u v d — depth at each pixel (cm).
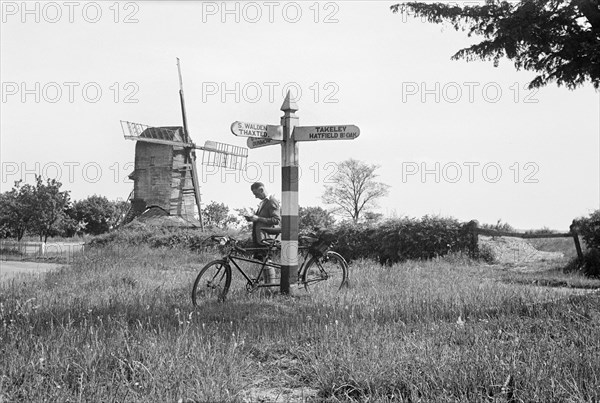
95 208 10131
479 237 2352
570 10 1334
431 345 632
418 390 515
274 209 1231
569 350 596
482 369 545
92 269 1858
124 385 511
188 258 2647
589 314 761
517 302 902
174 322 817
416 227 2311
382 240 2361
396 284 1334
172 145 5391
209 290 1145
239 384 539
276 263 1222
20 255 4109
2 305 848
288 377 591
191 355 584
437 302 943
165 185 5359
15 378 542
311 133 1196
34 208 5225
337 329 707
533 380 516
